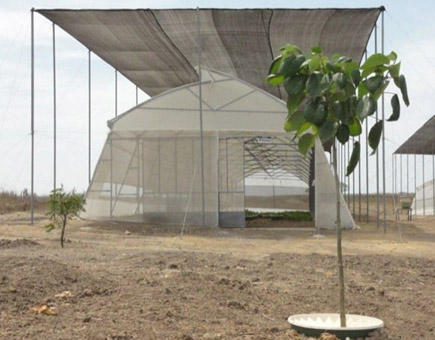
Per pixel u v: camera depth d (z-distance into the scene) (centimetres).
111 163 2516
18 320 754
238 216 2447
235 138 2430
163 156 2452
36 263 1098
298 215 3372
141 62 2691
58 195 1669
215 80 2436
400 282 1205
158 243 1838
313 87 697
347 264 1394
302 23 2080
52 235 2050
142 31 2234
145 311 830
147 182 2469
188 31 2220
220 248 1745
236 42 2327
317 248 1814
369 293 1077
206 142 2411
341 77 691
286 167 3906
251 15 2017
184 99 2438
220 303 923
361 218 3447
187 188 2428
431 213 4106
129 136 2488
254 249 1742
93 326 741
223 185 2450
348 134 723
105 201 2533
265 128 2403
